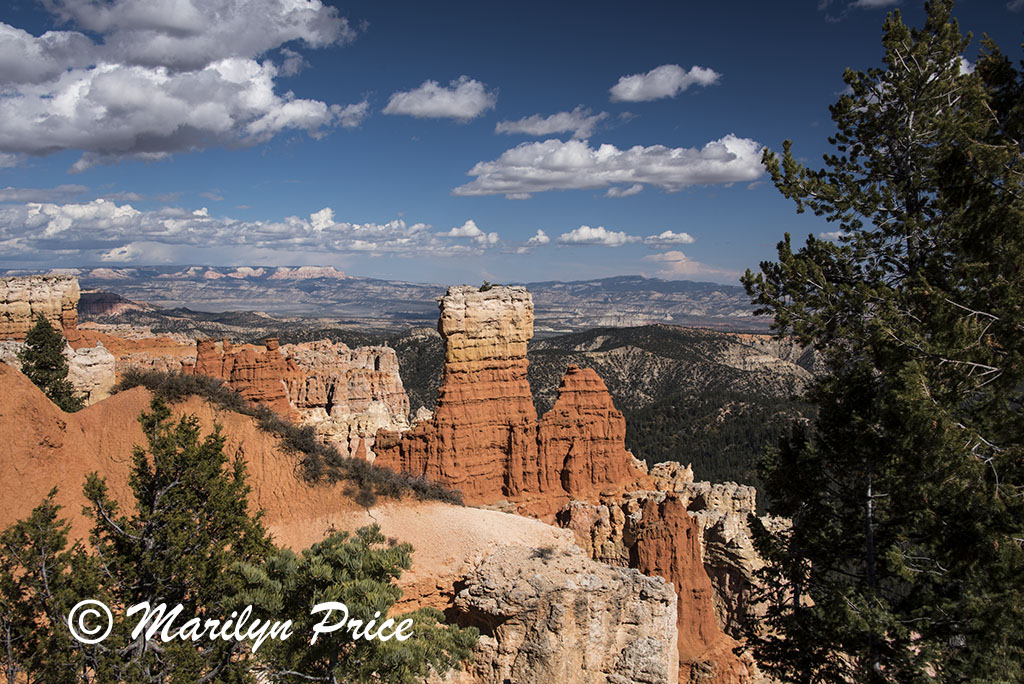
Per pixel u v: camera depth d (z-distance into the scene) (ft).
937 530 87.56
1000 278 81.05
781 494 106.42
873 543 98.53
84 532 103.24
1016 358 77.30
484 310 167.32
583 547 154.30
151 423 88.02
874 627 85.71
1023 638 82.02
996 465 79.00
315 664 76.69
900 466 88.38
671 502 145.07
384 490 135.23
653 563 142.31
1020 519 83.61
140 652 73.46
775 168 108.58
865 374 98.27
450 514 134.31
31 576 75.82
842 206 104.78
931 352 83.51
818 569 104.53
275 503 126.72
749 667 139.23
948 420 78.33
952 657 85.56
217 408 132.36
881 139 107.34
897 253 104.58
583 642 112.16
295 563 78.33
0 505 99.81
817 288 102.73
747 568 149.89
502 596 112.06
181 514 81.92
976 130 84.64
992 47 88.79
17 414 106.01
